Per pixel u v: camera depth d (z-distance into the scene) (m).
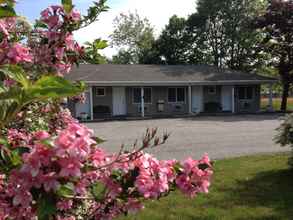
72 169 1.43
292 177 7.79
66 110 3.08
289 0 32.47
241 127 18.55
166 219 5.55
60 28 2.37
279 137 8.48
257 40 43.47
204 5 46.91
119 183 1.85
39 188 1.49
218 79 29.92
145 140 1.98
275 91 58.28
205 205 6.14
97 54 3.11
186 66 32.91
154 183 1.82
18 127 2.44
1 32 1.96
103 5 2.89
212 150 11.79
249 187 7.13
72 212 2.13
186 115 27.73
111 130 18.39
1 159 1.53
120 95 28.09
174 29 48.53
